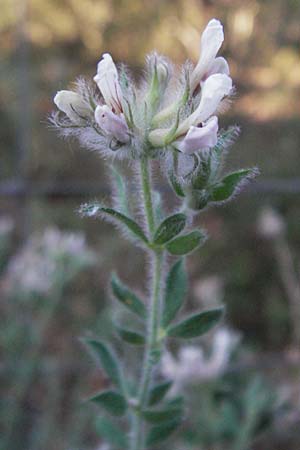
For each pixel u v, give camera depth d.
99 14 0.95
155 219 0.22
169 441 0.35
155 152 0.21
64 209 0.62
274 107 0.80
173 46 0.93
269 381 0.41
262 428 0.34
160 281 0.23
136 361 0.41
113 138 0.21
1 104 0.77
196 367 0.33
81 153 0.72
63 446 0.41
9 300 0.44
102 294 0.55
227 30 0.87
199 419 0.34
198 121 0.21
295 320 0.53
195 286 0.55
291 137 0.74
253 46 0.87
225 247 0.62
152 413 0.24
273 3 0.87
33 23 0.94
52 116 0.21
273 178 0.68
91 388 0.43
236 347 0.42
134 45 0.96
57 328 0.52
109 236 0.62
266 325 0.57
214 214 0.65
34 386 0.46
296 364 0.44
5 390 0.43
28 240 0.50
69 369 0.44
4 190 0.47
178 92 0.21
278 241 0.55
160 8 0.93
